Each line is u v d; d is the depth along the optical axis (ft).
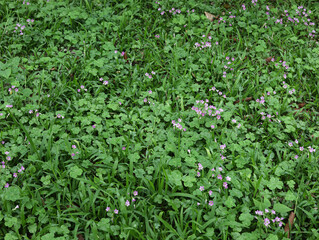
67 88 3.38
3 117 2.97
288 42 4.27
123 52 3.75
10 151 2.76
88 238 2.37
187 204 2.59
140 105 3.38
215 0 4.62
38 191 2.56
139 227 2.42
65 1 4.36
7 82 3.39
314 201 2.68
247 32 4.30
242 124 3.23
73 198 2.55
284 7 4.75
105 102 3.40
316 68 3.94
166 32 4.18
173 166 2.80
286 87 3.59
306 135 3.29
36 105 3.14
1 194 2.47
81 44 3.85
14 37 3.84
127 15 4.23
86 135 2.94
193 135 3.06
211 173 2.72
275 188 2.84
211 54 3.92
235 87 3.55
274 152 3.12
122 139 2.97
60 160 2.77
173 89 3.55
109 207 2.44
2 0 4.17
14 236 2.30
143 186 2.68
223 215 2.52
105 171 2.74
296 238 2.51
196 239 2.35
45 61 3.59
